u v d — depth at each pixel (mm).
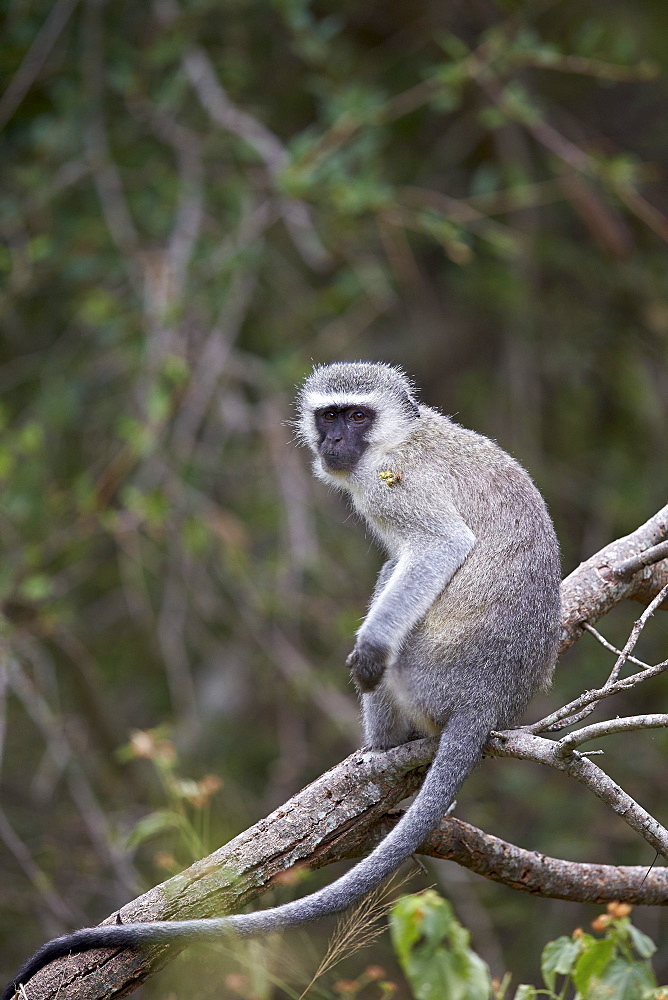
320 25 14031
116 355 12875
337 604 13266
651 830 5715
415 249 16062
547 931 12695
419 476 7398
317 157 12117
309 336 14336
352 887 6016
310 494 13336
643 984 6340
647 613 6062
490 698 6641
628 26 15141
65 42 13336
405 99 13680
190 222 12742
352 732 11945
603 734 5574
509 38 13922
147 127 13727
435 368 16141
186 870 6395
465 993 6438
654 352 15602
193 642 13875
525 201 13172
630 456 15320
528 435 14883
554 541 7113
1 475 11047
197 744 12805
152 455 11891
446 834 6797
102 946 5883
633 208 13070
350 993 7508
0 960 11219
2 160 13336
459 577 6938
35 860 11852
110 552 14055
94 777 12852
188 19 13031
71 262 12914
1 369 13766
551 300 15750
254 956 6926
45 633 12070
